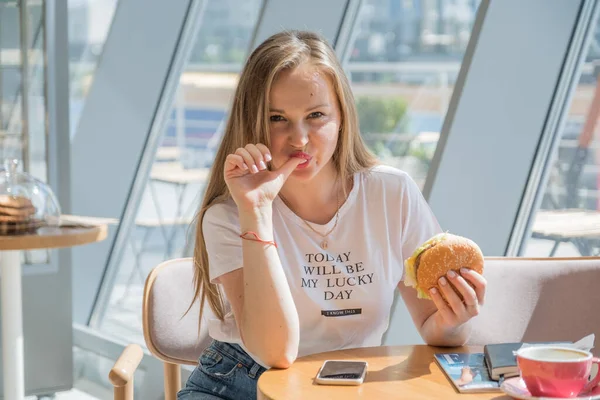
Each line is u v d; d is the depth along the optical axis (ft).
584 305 5.89
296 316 4.89
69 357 12.85
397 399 4.07
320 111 5.19
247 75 5.37
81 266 16.20
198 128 15.01
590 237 8.71
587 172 8.70
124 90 15.72
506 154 8.95
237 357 5.54
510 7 8.63
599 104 8.58
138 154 15.89
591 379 4.08
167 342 6.31
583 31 8.73
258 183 5.07
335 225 5.47
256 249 4.97
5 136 12.70
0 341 11.91
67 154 12.85
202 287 5.96
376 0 11.14
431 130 10.59
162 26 15.29
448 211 8.98
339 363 4.65
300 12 11.50
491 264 6.01
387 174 5.68
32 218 9.53
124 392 5.28
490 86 8.77
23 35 12.66
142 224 16.10
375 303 5.47
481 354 4.84
